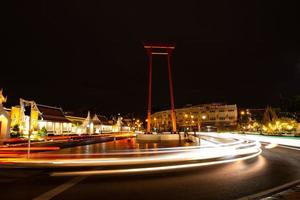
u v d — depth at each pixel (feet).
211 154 48.96
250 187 23.35
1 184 25.40
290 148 66.90
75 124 208.23
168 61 135.44
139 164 38.22
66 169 34.09
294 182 25.29
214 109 307.78
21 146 87.56
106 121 289.12
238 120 274.57
